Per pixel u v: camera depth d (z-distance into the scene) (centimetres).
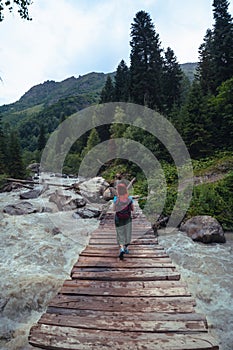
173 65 3791
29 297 463
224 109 1944
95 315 337
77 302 366
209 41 3800
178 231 833
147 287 407
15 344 351
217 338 364
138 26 3108
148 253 540
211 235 722
